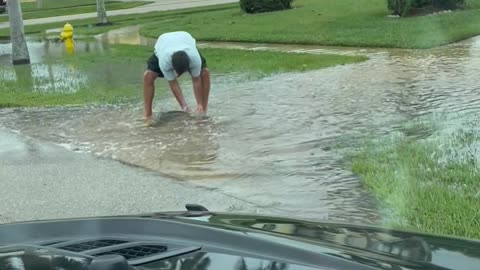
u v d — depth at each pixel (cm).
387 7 2448
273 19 2539
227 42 2114
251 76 1389
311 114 998
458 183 637
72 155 859
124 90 1353
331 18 2405
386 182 644
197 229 270
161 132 947
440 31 1873
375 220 561
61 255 210
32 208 666
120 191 705
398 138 827
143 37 2458
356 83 1232
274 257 230
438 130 857
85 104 1209
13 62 1966
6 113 1163
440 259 252
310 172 721
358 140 832
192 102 1141
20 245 245
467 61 1409
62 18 3631
